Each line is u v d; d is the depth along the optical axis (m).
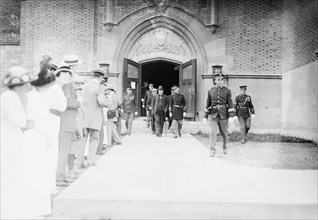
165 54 18.27
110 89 11.06
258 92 17.25
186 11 17.69
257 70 17.38
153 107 15.55
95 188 5.75
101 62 17.70
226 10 17.55
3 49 17.45
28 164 4.73
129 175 6.84
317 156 9.72
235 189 5.82
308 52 14.37
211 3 17.44
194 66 17.44
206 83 17.44
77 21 17.59
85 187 5.81
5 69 17.41
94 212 5.05
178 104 14.36
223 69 17.45
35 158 4.79
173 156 9.35
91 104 7.53
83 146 7.56
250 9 17.50
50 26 17.55
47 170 4.98
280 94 17.17
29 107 4.81
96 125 7.57
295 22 15.74
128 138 13.98
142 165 7.96
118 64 17.84
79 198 5.10
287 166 8.09
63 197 5.14
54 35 17.52
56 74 6.07
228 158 9.17
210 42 17.62
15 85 4.70
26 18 17.48
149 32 18.25
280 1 17.27
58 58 17.50
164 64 29.81
